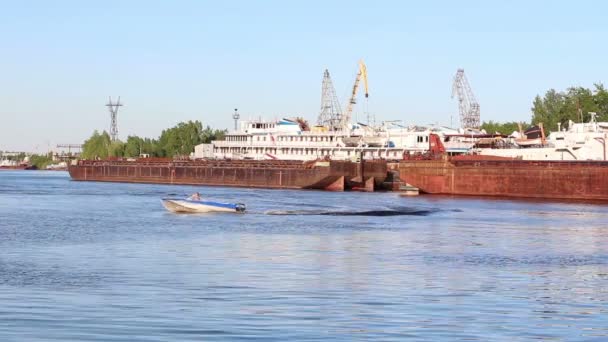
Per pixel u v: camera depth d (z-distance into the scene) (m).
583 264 85.12
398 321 53.88
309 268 79.44
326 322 53.12
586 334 51.06
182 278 71.81
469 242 106.31
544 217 149.00
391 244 103.25
